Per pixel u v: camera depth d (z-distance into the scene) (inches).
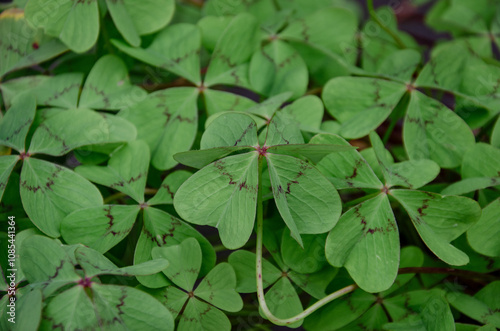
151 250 13.6
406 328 13.6
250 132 13.3
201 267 13.8
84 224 13.6
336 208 13.2
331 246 13.3
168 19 15.0
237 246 13.0
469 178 14.1
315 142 13.6
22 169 13.9
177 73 14.9
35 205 13.6
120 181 14.1
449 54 15.0
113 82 14.8
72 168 14.9
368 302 14.1
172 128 14.6
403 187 14.5
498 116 15.0
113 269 13.0
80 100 14.6
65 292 12.7
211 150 12.9
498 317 13.8
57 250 13.0
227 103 15.0
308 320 13.9
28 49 14.9
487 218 13.7
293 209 13.3
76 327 12.6
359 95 14.9
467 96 14.9
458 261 13.2
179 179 14.2
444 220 13.6
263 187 14.0
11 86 14.9
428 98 14.9
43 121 14.4
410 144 14.6
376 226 13.5
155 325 12.7
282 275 13.9
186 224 13.8
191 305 13.5
